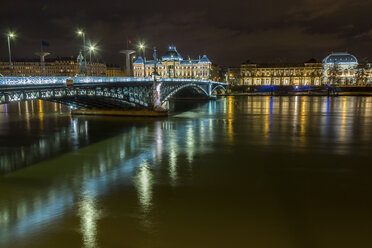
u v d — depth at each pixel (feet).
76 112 208.64
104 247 48.39
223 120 189.47
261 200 65.05
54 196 67.62
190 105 325.01
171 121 183.01
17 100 93.30
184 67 636.07
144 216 58.08
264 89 639.35
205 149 109.81
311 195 67.87
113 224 55.26
